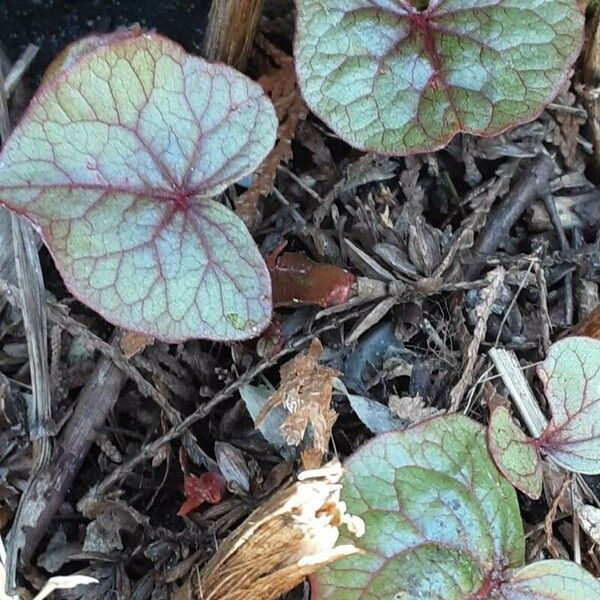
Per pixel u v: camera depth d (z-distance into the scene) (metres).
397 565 0.25
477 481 0.26
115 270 0.25
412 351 0.28
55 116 0.25
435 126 0.27
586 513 0.27
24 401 0.27
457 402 0.27
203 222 0.26
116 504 0.27
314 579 0.25
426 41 0.27
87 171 0.25
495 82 0.27
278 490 0.26
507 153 0.29
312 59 0.27
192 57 0.25
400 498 0.26
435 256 0.28
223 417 0.27
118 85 0.25
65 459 0.27
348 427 0.27
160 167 0.26
